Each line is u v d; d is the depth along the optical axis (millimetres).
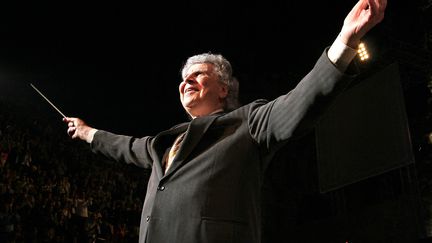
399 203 7594
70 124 2346
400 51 7406
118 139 2141
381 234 7891
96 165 11039
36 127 10734
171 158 1575
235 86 1869
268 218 10336
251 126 1442
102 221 9609
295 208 10375
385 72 7145
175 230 1315
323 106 1228
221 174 1379
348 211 9070
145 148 1967
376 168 7031
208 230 1281
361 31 1147
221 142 1454
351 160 7578
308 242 9602
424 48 7738
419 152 7379
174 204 1364
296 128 1261
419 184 7301
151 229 1361
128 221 10227
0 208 7559
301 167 10602
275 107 1353
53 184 9016
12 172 8250
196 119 1522
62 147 10742
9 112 10641
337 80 1180
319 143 8266
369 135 7262
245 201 1370
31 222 7945
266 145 1420
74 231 8672
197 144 1480
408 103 7598
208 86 1750
